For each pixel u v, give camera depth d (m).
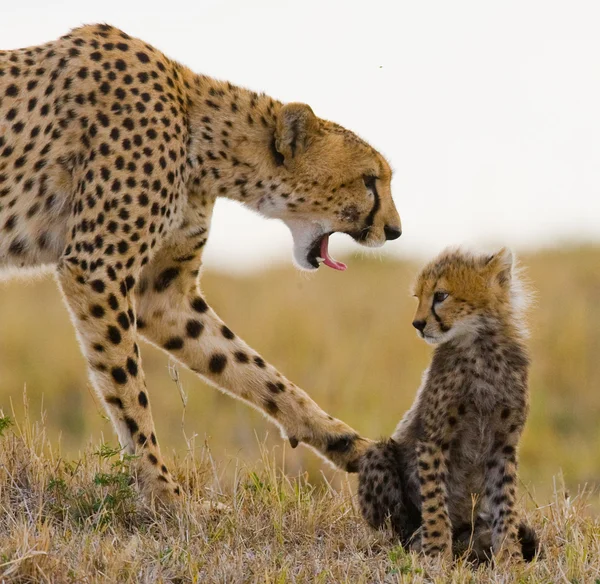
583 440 17.41
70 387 19.20
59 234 10.45
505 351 9.44
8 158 10.21
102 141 10.06
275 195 10.99
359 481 9.74
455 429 9.41
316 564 8.45
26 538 7.93
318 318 21.56
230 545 8.77
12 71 10.32
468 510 9.66
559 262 25.34
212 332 11.34
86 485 9.69
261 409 11.27
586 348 19.92
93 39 10.46
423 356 20.17
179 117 10.48
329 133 11.08
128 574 7.93
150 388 18.83
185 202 10.63
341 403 18.70
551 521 9.87
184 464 10.84
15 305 22.70
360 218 11.21
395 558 8.41
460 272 9.53
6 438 10.27
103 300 9.91
